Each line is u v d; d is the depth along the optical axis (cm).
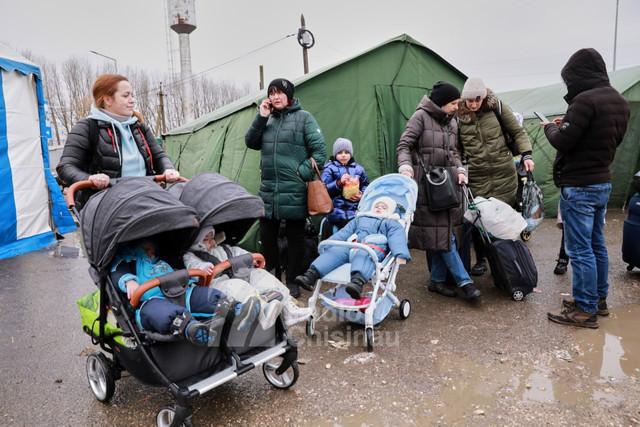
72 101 3519
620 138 355
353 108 669
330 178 535
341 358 336
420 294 471
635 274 503
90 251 247
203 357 244
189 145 1018
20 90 704
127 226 229
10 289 528
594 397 274
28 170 728
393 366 321
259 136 451
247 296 249
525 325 380
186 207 246
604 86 347
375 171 694
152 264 256
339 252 375
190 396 228
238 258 269
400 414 265
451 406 271
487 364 318
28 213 730
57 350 364
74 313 448
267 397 288
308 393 290
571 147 353
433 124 436
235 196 271
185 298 245
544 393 280
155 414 273
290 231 462
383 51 694
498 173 492
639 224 477
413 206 411
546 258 584
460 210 437
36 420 270
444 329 380
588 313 371
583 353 328
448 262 439
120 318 243
